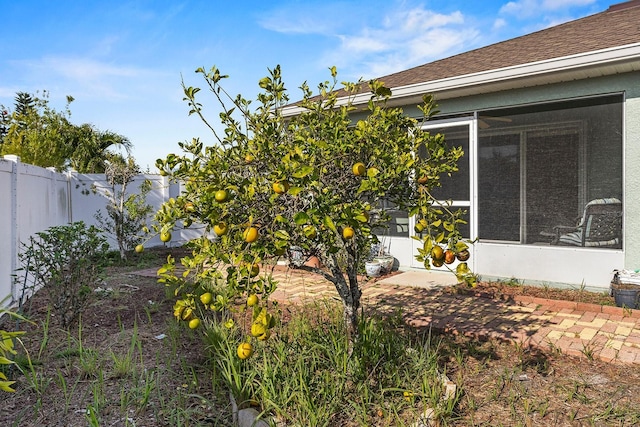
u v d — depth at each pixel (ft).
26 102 73.46
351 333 12.03
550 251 21.68
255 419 9.26
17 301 20.86
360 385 10.48
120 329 16.66
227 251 8.96
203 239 9.34
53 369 12.98
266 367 10.51
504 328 15.98
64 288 17.25
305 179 8.50
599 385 11.54
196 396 10.78
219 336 13.47
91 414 9.09
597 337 14.93
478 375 12.16
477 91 23.06
